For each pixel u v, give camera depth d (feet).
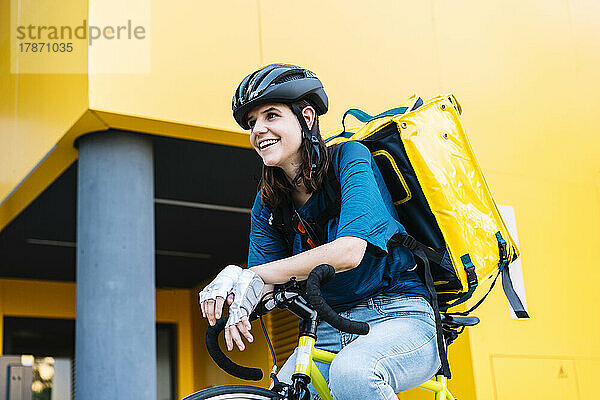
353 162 6.56
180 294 26.66
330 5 16.10
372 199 6.27
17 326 24.90
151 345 13.80
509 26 18.54
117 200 14.10
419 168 6.97
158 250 22.66
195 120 14.07
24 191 17.06
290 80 6.68
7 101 18.03
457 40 17.62
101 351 13.43
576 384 16.71
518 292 16.67
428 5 17.44
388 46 16.62
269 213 7.30
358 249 6.03
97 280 13.73
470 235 7.09
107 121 13.76
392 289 6.86
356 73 16.05
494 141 17.47
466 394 15.60
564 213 17.93
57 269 24.02
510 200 17.28
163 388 25.90
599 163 18.89
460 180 7.23
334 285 6.78
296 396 5.99
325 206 6.73
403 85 16.57
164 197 18.62
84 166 14.34
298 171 6.68
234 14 14.94
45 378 26.07
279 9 15.47
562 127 18.63
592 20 20.03
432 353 6.67
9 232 20.33
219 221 20.62
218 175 17.39
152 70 13.93
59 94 14.61
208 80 14.38
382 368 6.15
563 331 16.94
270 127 6.61
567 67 19.22
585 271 17.72
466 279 7.05
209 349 6.35
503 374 15.90
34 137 15.80
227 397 5.89
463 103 17.28
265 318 22.16
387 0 16.90
